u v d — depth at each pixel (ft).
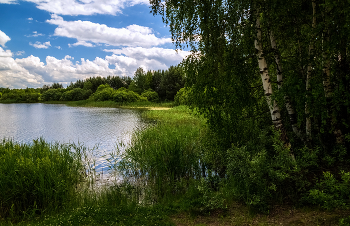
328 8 17.16
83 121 85.30
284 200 16.88
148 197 21.54
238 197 18.34
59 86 393.91
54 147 34.81
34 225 15.87
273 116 20.49
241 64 21.74
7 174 20.53
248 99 22.99
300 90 19.16
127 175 28.73
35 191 19.92
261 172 17.28
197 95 23.86
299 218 14.35
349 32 15.79
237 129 24.31
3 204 18.90
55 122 83.15
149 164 28.04
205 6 20.42
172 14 22.62
